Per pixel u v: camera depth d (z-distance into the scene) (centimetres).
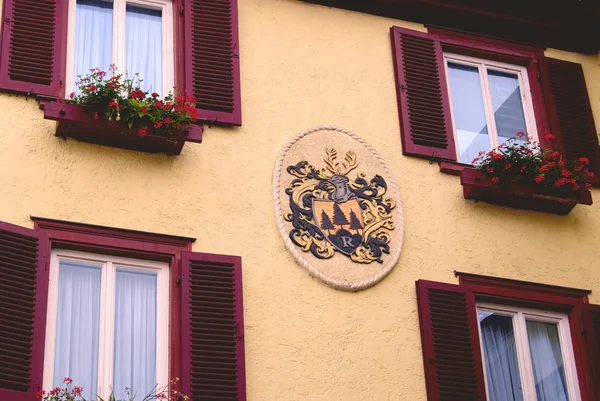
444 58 1396
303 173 1245
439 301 1212
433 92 1352
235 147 1240
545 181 1294
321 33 1350
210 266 1159
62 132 1178
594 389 1227
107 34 1279
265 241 1193
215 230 1185
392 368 1166
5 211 1131
